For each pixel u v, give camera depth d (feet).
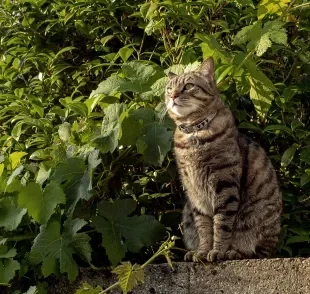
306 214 8.14
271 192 7.56
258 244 7.52
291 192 8.05
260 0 8.59
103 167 7.64
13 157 7.84
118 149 7.73
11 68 9.08
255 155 7.61
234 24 8.56
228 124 7.50
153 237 7.32
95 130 7.59
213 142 7.41
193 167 7.49
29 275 7.34
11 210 7.29
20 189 7.33
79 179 7.36
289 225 7.95
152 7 7.84
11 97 8.68
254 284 6.58
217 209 7.37
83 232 7.30
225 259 7.13
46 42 9.19
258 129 8.04
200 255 7.14
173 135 7.55
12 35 9.34
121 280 6.63
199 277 6.77
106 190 7.76
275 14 8.21
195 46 8.20
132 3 8.87
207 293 6.73
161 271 6.88
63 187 7.36
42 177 7.40
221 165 7.38
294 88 8.06
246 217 7.51
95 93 7.68
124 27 8.80
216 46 7.59
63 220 7.36
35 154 7.88
